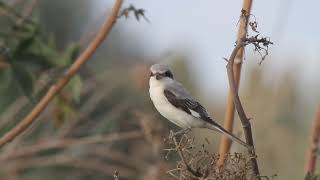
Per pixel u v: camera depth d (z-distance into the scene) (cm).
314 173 877
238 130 882
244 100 962
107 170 1492
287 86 1186
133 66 1394
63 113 1253
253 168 686
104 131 1438
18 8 1227
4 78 1164
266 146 1098
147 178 1161
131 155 1438
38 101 1152
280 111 1176
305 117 1305
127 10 948
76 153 1459
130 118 1462
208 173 700
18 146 1384
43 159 1458
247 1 757
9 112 1348
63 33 2609
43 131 1468
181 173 709
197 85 2055
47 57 1125
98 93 1404
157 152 1109
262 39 686
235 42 719
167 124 1510
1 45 1123
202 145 712
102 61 2055
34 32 1133
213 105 1942
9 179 1430
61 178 1552
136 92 1484
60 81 991
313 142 880
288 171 1150
